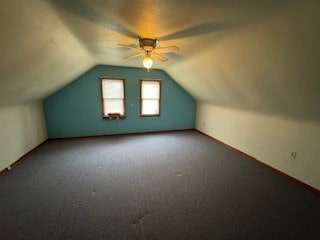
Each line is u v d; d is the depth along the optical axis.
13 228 1.78
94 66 4.64
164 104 5.58
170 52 3.13
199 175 2.95
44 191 2.43
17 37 1.60
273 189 2.56
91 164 3.30
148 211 2.06
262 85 2.62
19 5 1.28
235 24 1.80
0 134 2.90
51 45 2.15
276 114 3.04
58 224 1.84
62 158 3.55
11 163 3.16
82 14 1.72
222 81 3.38
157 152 3.96
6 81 2.25
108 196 2.33
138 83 5.16
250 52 2.15
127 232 1.76
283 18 1.48
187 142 4.74
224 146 4.46
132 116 5.32
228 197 2.35
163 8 1.60
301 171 2.70
